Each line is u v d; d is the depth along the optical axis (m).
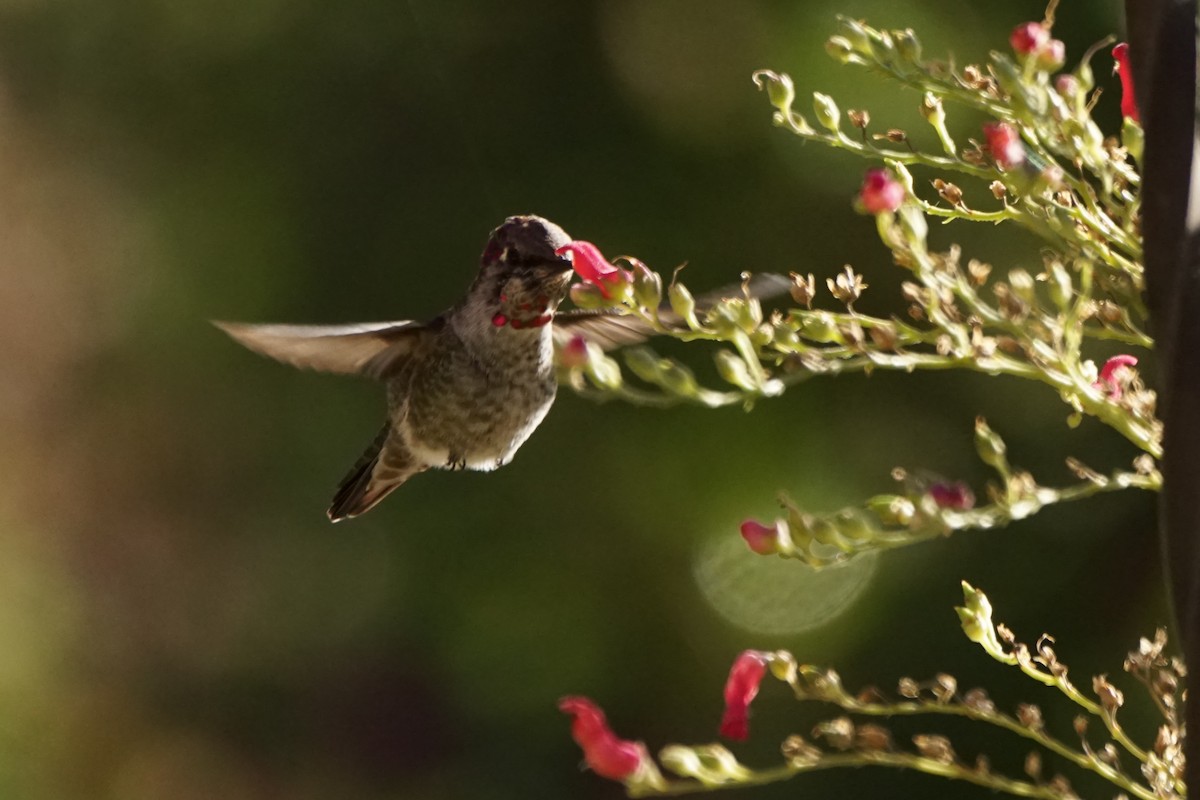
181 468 17.52
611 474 12.54
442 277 12.80
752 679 4.03
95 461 18.50
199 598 17.75
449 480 13.48
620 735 13.38
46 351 19.05
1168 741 3.73
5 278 19.16
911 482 3.51
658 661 12.95
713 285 11.41
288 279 13.64
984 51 10.36
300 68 13.52
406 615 14.43
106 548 18.41
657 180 11.62
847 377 11.70
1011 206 3.98
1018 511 3.51
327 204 13.36
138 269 16.80
